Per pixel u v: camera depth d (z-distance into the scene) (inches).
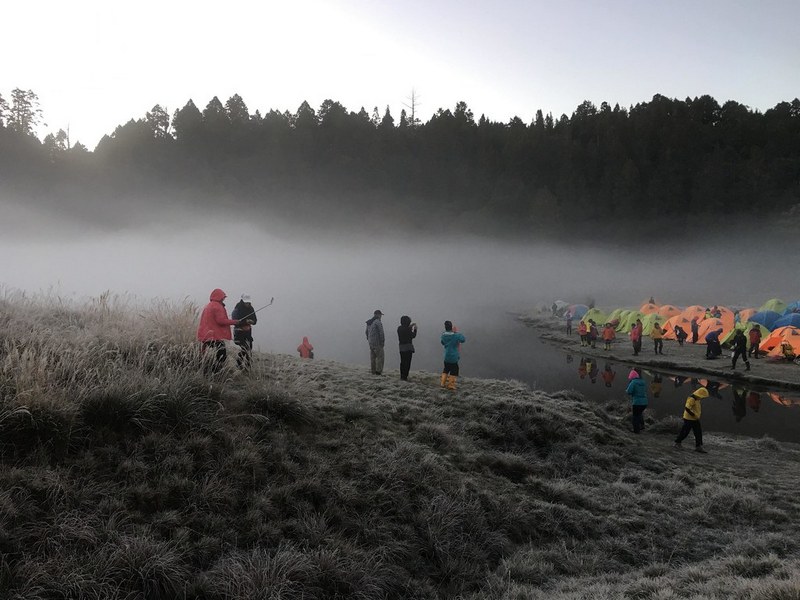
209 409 281.7
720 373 1003.3
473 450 371.9
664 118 6988.2
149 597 178.1
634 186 5856.3
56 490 198.2
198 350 328.8
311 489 251.1
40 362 253.8
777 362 1077.8
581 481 381.7
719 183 5664.4
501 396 504.7
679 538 314.2
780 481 433.1
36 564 170.1
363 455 297.0
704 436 593.6
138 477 220.5
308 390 370.6
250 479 245.0
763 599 193.2
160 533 201.6
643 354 1256.8
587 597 219.5
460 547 257.4
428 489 286.4
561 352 1424.7
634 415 557.0
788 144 6225.4
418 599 219.8
